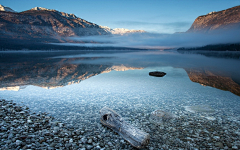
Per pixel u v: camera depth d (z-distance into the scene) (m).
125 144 4.50
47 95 9.94
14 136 4.54
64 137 4.74
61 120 6.08
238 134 5.06
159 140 4.75
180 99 9.16
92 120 6.14
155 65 31.92
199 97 9.59
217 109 7.45
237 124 5.80
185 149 4.29
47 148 4.07
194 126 5.68
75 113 6.88
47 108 7.48
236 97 9.64
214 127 5.58
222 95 10.09
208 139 4.79
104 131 5.25
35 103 8.23
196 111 7.17
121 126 4.99
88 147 4.27
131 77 17.36
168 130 5.39
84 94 10.22
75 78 16.91
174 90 11.39
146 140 4.25
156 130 5.39
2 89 11.73
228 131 5.27
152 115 6.69
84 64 33.94
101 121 5.74
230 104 8.23
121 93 10.49
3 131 4.82
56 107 7.65
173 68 26.77
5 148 3.90
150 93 10.52
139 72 21.55
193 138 4.85
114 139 4.75
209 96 9.82
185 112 7.05
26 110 7.11
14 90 11.38
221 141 4.66
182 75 18.98
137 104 8.20
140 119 6.30
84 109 7.41
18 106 7.64
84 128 5.44
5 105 7.68
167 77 17.45
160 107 7.72
